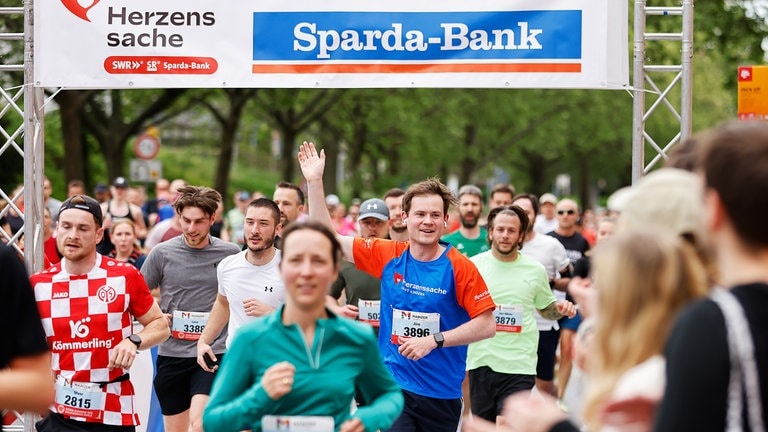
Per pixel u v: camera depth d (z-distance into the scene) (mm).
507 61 8258
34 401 3568
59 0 8438
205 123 38562
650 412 2805
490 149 36812
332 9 8328
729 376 2467
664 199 3225
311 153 6734
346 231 19359
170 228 11438
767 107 8656
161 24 8414
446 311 6691
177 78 8406
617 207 3338
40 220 8664
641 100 8383
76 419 6359
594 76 8242
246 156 53938
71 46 8445
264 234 7363
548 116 34656
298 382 4008
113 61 8422
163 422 8758
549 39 8242
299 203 9820
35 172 8656
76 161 22344
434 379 6715
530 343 8633
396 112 29266
